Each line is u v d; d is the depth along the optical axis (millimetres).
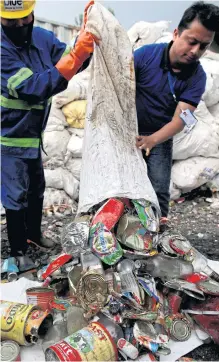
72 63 2062
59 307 1905
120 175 2047
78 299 1896
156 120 2412
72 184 3707
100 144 2072
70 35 5008
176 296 1984
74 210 3658
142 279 1939
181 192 3982
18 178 2430
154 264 2020
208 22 1974
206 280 2039
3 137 2367
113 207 1965
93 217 2012
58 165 3666
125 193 2018
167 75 2260
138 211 2014
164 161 2562
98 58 2000
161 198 2625
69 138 3723
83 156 2182
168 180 2621
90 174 2090
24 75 2109
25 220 2838
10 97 2271
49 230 3248
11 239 2576
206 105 4051
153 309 1889
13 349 1801
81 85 3732
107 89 2049
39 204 2805
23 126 2346
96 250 1893
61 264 1946
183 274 2043
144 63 2277
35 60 2330
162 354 1792
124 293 1852
